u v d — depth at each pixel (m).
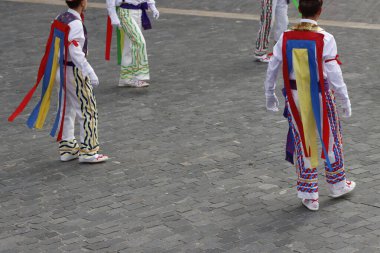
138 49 14.23
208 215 9.03
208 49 17.27
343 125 11.95
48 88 10.59
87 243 8.43
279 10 16.33
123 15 14.08
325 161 9.27
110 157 11.02
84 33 10.45
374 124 11.97
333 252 8.01
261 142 11.38
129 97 13.88
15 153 11.36
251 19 20.30
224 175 10.21
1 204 9.58
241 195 9.56
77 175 10.44
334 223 8.70
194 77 15.05
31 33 19.28
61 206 9.45
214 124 12.27
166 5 22.38
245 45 17.55
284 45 8.75
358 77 14.56
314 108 8.75
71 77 10.54
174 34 18.78
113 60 16.59
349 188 9.42
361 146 11.05
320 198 9.42
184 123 12.37
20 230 8.84
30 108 13.47
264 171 10.30
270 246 8.21
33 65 16.30
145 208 9.29
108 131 12.12
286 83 8.84
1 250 8.34
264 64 15.92
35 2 23.30
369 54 16.28
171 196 9.61
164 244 8.34
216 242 8.35
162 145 11.42
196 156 10.92
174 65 15.98
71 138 10.92
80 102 10.64
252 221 8.84
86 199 9.62
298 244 8.23
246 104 13.22
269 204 9.29
